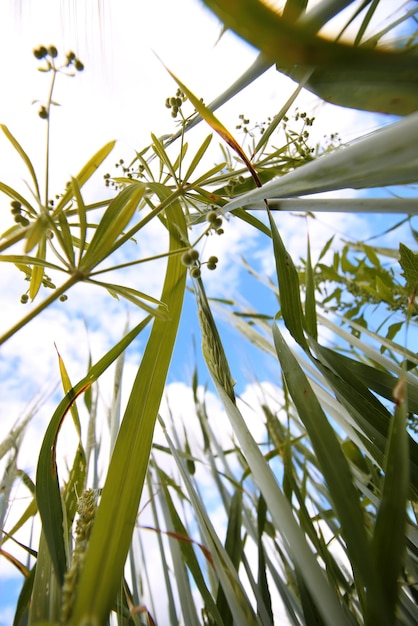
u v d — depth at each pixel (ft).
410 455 0.43
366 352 0.78
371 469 0.69
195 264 0.52
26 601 0.43
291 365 0.44
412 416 0.74
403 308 0.96
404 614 0.52
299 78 0.43
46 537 0.36
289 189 0.36
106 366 0.50
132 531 0.32
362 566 0.29
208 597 0.47
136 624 0.43
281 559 0.76
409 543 0.55
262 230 0.66
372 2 0.31
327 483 0.34
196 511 0.44
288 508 0.34
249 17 0.21
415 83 0.26
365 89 0.35
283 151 0.67
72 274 0.38
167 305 0.50
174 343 0.47
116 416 0.68
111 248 0.42
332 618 0.27
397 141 0.23
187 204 0.69
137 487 0.35
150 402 0.42
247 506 0.97
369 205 0.41
